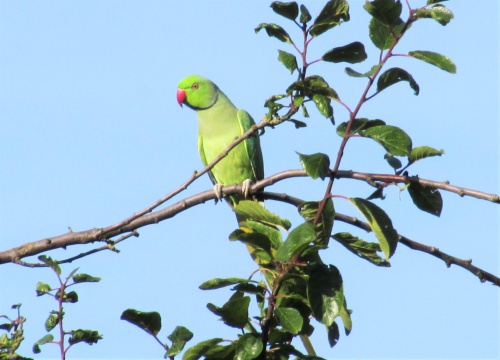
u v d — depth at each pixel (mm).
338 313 6926
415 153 7695
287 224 7359
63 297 7816
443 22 6840
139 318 7418
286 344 7246
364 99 7238
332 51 7711
